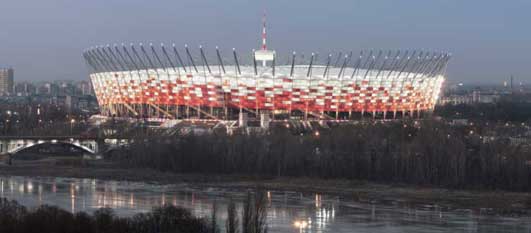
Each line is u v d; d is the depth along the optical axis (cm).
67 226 17275
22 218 17538
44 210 18250
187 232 17925
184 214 18825
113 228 17525
